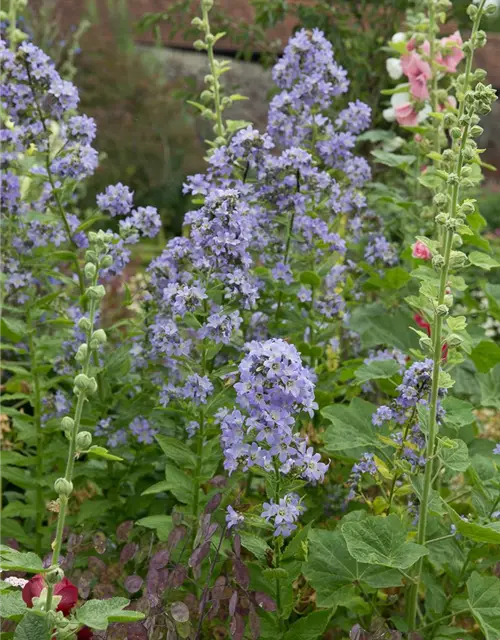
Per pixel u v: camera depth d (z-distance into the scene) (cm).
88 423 314
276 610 237
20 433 322
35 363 321
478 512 258
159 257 300
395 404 254
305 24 567
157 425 306
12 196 318
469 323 337
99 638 200
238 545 214
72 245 326
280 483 226
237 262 264
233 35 618
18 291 323
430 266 330
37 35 827
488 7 270
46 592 187
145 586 239
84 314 321
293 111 333
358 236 358
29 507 327
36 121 320
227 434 221
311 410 215
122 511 313
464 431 300
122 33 1358
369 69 553
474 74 276
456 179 234
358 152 570
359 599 252
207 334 257
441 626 252
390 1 547
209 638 246
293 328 320
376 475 265
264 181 305
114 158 1295
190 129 1330
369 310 360
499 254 457
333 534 248
